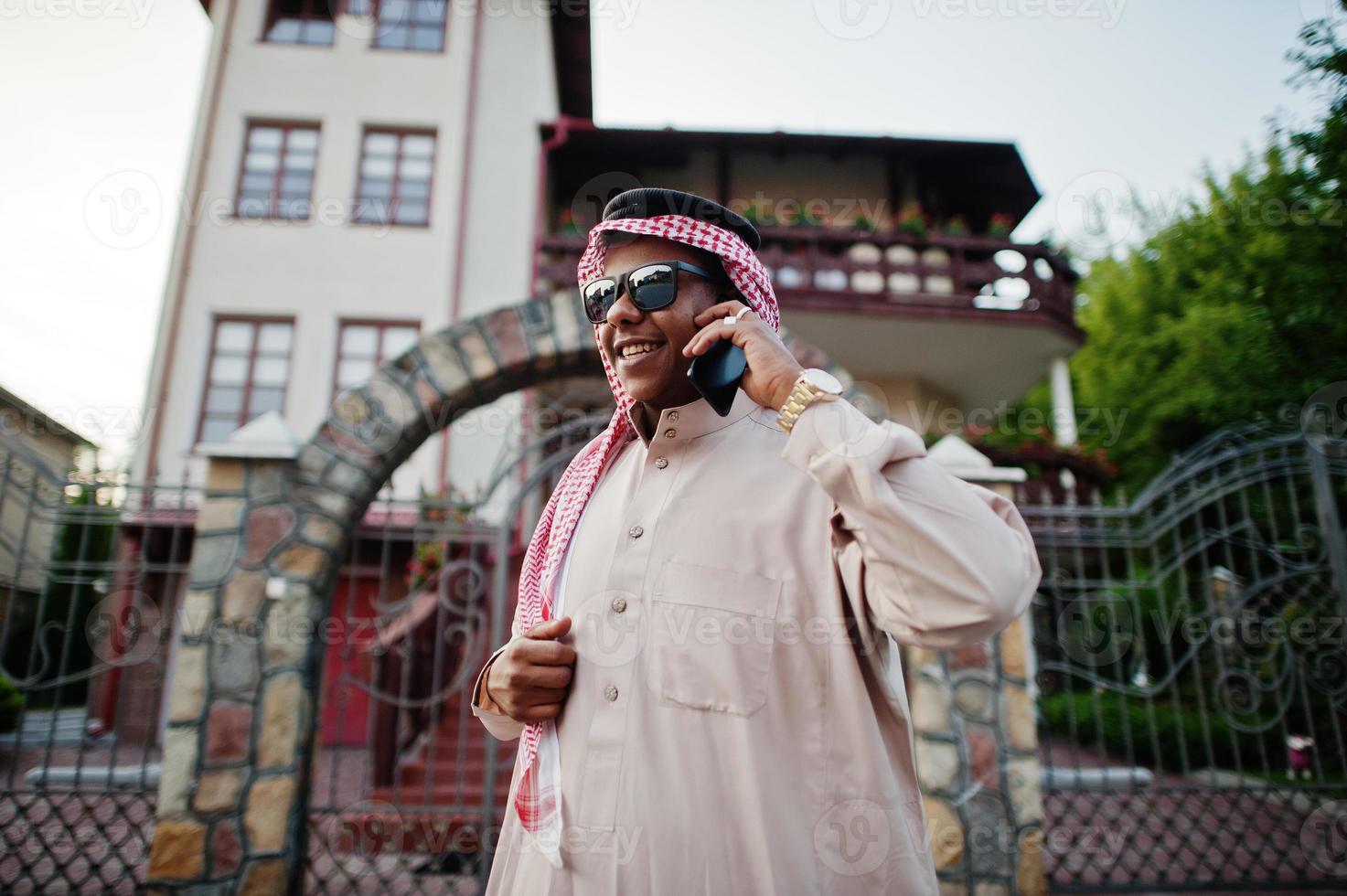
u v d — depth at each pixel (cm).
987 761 373
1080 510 444
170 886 353
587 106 1380
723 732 102
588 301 139
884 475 93
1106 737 814
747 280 130
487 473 876
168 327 932
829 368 442
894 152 1086
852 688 102
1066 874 458
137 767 627
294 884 368
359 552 866
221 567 393
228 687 378
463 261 974
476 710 139
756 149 1077
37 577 490
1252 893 397
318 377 938
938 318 945
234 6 1041
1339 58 410
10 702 784
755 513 113
